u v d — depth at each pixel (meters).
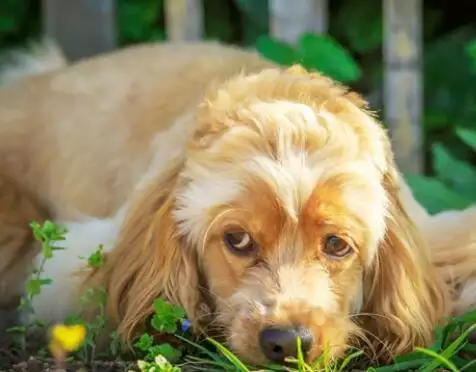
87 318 4.44
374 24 8.10
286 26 6.57
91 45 6.88
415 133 6.66
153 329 4.28
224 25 8.34
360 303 4.30
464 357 4.24
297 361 3.72
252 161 3.96
